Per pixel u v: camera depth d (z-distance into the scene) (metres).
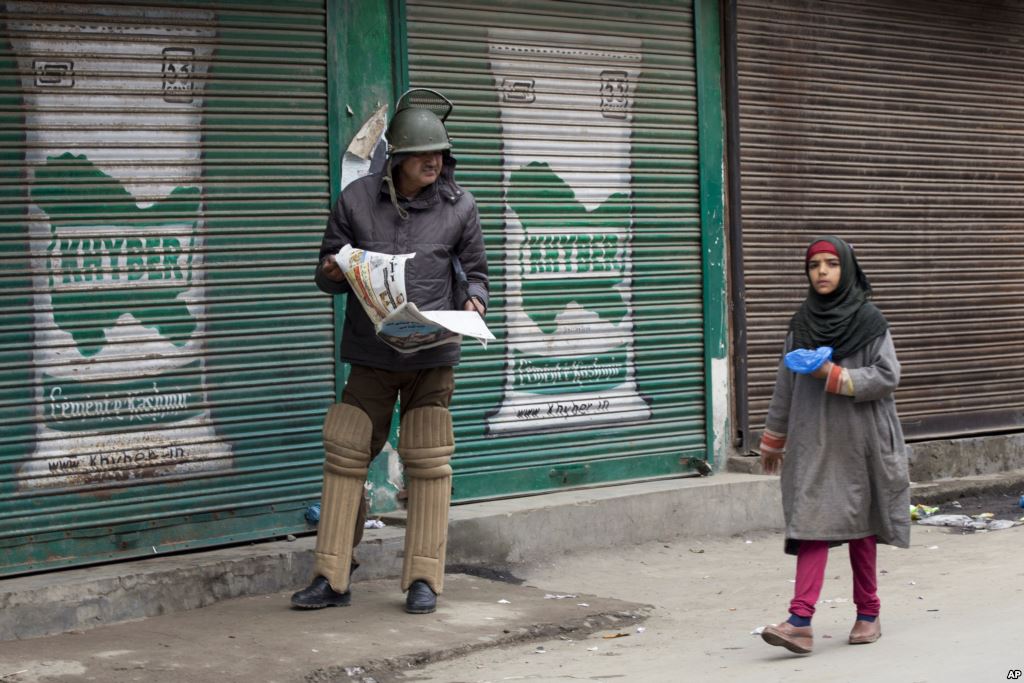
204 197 6.81
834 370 5.34
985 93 10.59
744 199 9.12
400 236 6.02
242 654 5.50
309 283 7.14
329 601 6.28
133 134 6.59
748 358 9.12
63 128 6.39
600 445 8.41
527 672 5.35
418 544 6.27
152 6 6.62
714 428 8.93
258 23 6.96
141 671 5.25
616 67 8.48
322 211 7.20
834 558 7.97
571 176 8.28
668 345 8.74
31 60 6.29
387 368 6.07
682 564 7.80
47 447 6.33
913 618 6.00
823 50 9.56
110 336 6.52
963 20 10.43
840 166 9.67
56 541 6.35
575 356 8.29
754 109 9.18
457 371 7.76
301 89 7.13
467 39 7.80
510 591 6.89
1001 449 10.56
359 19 7.33
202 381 6.80
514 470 8.02
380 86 7.42
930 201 10.25
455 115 7.77
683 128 8.82
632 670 5.28
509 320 7.99
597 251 8.40
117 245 6.54
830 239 5.55
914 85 10.13
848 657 5.20
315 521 7.15
